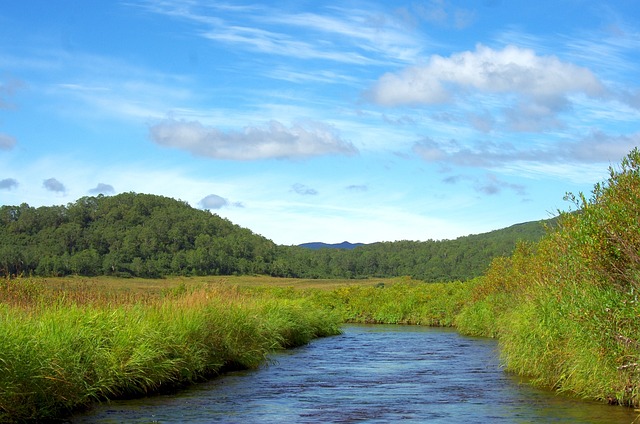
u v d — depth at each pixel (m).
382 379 15.60
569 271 13.76
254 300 25.98
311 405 11.85
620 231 11.59
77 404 11.33
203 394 13.12
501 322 22.95
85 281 18.95
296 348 24.84
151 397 12.66
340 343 27.50
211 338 16.84
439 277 102.50
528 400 12.39
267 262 127.19
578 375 12.72
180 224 119.75
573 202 13.41
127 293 17.78
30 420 10.10
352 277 124.81
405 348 24.80
